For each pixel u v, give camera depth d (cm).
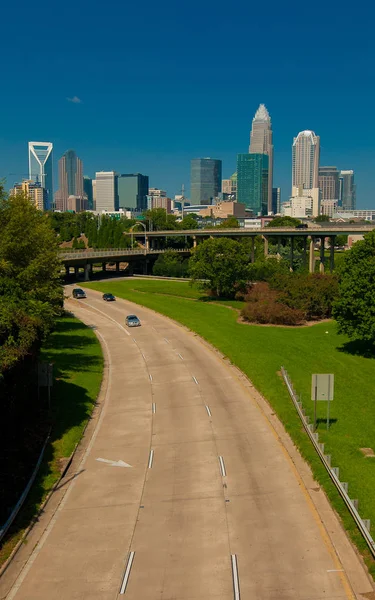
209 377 4238
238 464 2581
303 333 6128
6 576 1731
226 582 1670
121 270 17125
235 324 6712
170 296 9650
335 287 7044
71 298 9362
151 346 5509
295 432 2941
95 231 19000
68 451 2750
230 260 8794
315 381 2934
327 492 2223
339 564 1756
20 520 2067
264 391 3756
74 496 2294
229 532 1969
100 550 1870
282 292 7062
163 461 2650
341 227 14038
